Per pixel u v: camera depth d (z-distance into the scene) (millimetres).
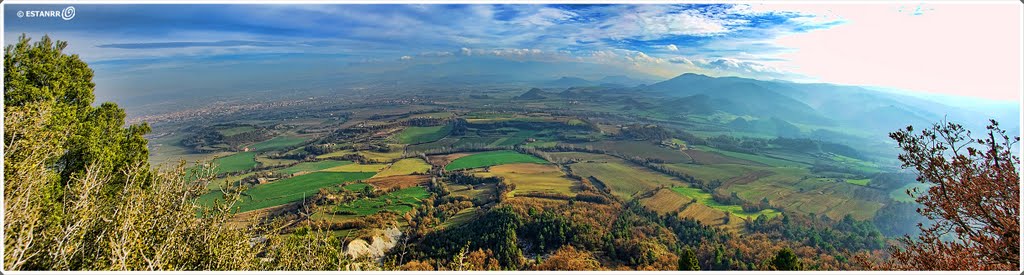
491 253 28062
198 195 12430
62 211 10008
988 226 8570
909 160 9367
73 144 13750
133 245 8555
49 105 11852
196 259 10305
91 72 15727
